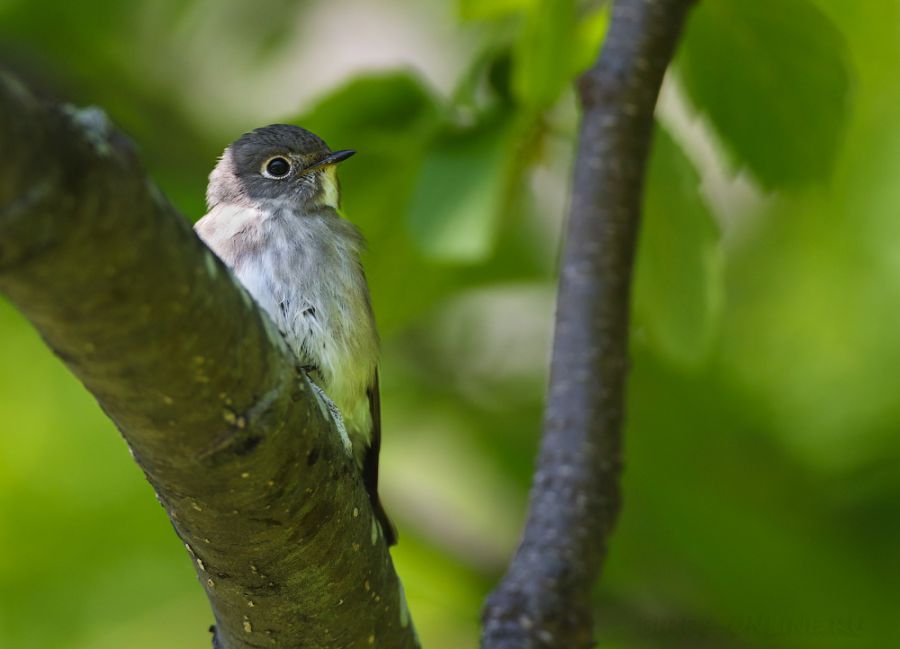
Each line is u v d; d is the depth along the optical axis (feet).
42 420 38.58
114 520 37.78
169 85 40.01
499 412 38.55
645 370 36.63
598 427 25.38
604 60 26.58
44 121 12.05
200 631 37.32
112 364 14.23
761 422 36.17
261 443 16.07
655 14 26.63
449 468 38.22
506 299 39.68
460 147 24.56
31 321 13.74
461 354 39.09
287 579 18.35
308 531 17.76
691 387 36.40
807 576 34.96
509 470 37.88
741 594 35.24
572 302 26.18
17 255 12.39
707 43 27.25
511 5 25.73
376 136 25.96
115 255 13.10
